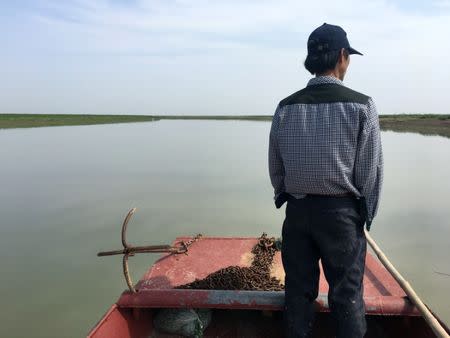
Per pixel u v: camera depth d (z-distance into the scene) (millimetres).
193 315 2506
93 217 7188
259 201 8211
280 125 2098
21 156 15719
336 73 2102
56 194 8961
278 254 3576
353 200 2035
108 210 7641
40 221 6992
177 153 16703
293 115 2043
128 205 7980
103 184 10016
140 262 5359
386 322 2553
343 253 2016
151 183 10133
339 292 2027
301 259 2123
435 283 4699
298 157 2008
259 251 3553
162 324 2496
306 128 1996
